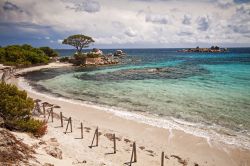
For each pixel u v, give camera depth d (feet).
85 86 145.48
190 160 54.60
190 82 153.17
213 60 357.20
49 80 169.58
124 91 127.95
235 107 94.68
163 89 131.34
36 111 81.87
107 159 52.13
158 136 67.56
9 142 40.96
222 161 54.34
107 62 297.53
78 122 77.10
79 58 291.38
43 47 353.51
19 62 248.11
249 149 59.57
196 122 78.64
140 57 456.86
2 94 61.21
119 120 80.69
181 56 501.97
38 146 47.44
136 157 52.24
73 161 46.65
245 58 399.65
